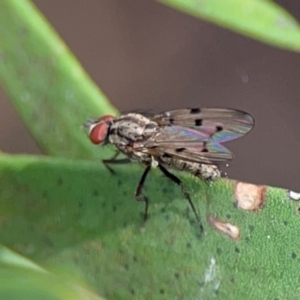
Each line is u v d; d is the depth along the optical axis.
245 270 0.08
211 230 0.08
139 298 0.08
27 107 0.08
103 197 0.08
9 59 0.08
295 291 0.08
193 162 0.08
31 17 0.08
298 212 0.08
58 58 0.08
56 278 0.07
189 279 0.08
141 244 0.08
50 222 0.08
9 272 0.07
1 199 0.08
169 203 0.08
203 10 0.08
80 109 0.08
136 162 0.09
